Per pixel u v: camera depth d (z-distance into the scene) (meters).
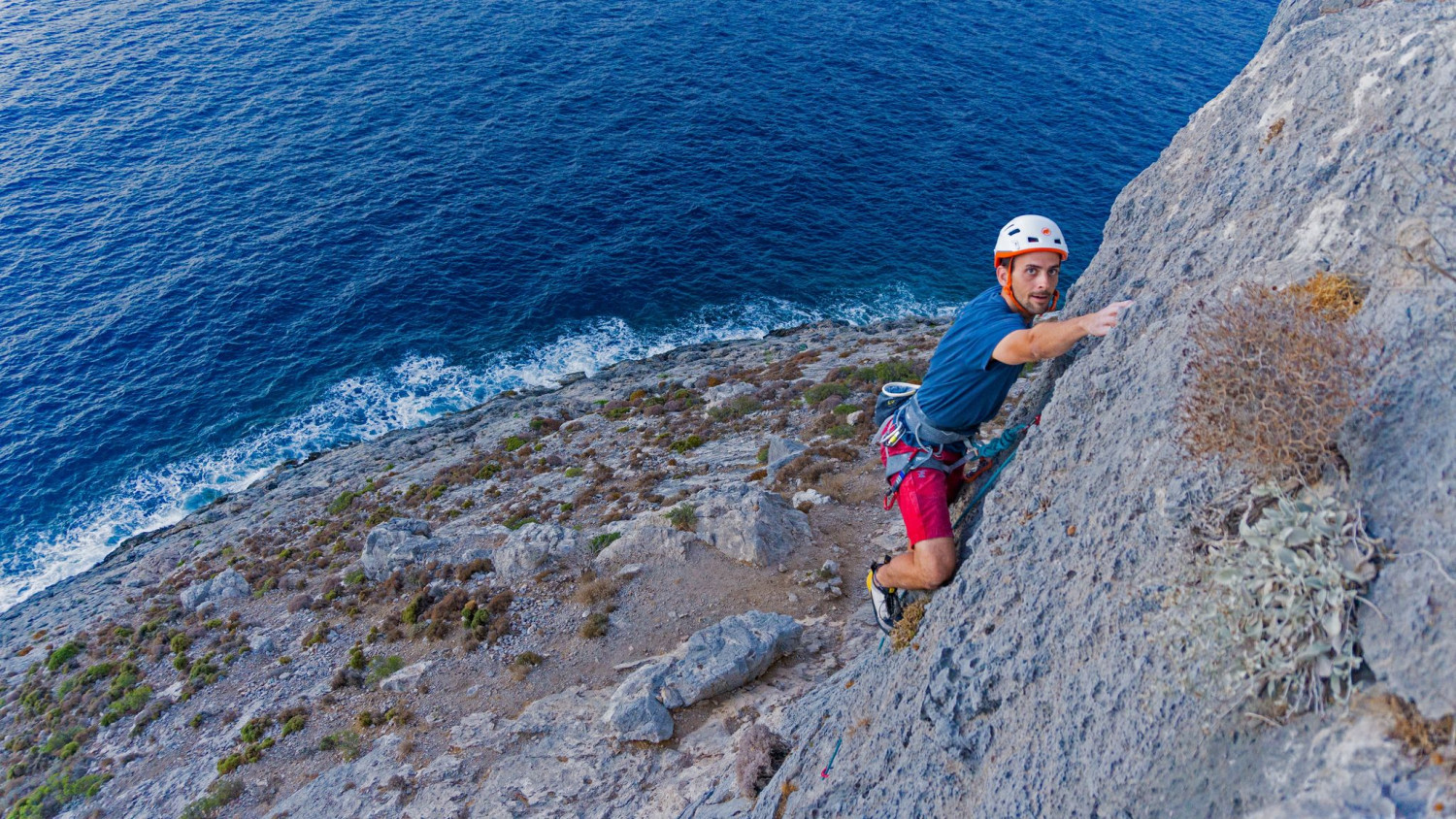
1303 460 3.71
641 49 77.56
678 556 22.30
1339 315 3.92
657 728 16.70
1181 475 4.36
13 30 79.56
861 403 30.98
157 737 22.86
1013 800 4.94
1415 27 4.75
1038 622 5.25
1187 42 83.12
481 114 67.56
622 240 55.47
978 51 78.62
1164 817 4.00
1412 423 3.40
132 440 43.53
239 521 37.31
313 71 73.62
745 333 49.88
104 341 48.00
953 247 55.91
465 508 31.91
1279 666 3.54
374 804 17.17
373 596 25.88
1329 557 3.43
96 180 59.75
